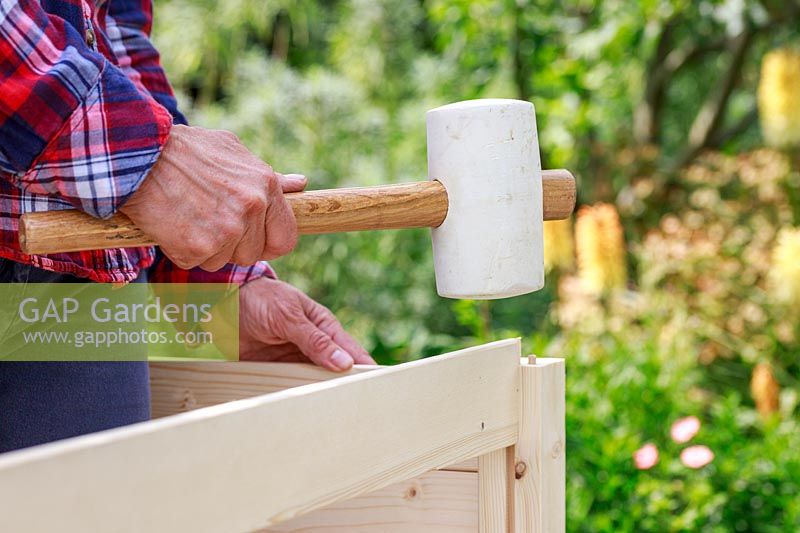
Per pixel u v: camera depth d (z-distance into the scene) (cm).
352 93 651
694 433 362
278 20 786
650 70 711
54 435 150
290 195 132
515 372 153
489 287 142
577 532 346
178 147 122
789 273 501
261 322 172
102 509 82
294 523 165
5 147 116
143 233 122
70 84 116
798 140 570
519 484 154
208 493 92
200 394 175
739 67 695
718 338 532
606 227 496
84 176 116
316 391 106
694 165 686
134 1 181
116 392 156
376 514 161
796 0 628
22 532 77
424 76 678
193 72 727
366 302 635
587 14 649
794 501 357
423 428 127
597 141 699
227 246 123
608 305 518
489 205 141
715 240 546
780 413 447
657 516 350
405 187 140
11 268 140
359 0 723
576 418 381
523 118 144
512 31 626
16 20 116
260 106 626
